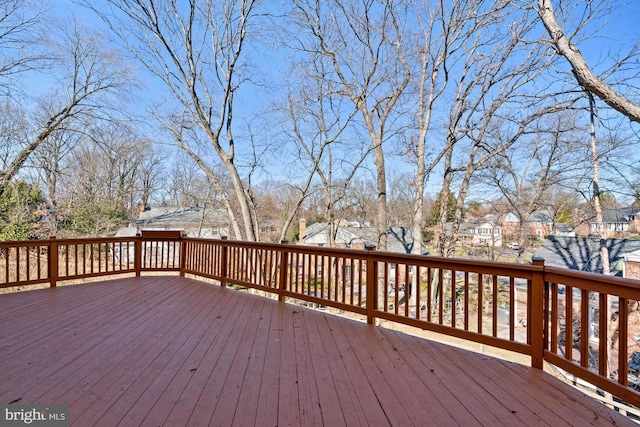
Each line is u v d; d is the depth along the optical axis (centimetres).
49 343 307
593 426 191
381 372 260
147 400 211
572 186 1243
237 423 188
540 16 761
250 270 538
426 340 336
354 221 2189
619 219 1333
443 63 1215
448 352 305
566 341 244
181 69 1136
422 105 1305
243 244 544
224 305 458
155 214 2205
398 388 234
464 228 1673
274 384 236
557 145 1274
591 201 1144
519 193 1520
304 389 230
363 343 324
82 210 1666
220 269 584
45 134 1334
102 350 292
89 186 1716
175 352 291
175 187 2283
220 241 584
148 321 379
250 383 237
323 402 213
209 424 186
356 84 1340
